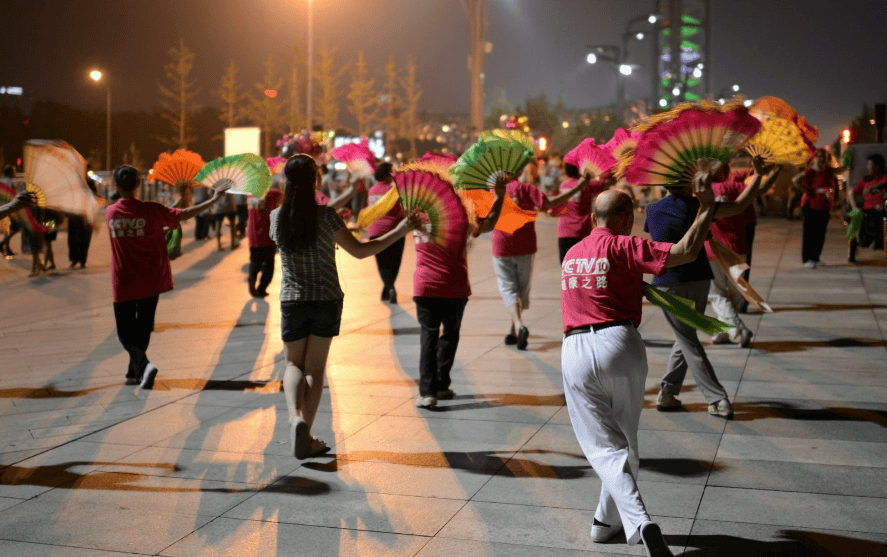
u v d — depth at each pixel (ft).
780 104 14.55
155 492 15.29
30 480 15.97
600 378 12.37
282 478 15.96
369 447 17.72
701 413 19.72
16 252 61.36
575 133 245.45
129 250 22.17
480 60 92.84
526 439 18.10
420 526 13.64
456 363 25.71
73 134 279.90
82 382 23.81
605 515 12.83
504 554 12.56
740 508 14.03
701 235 11.85
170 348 28.43
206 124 243.19
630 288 12.59
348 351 27.68
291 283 16.35
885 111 71.77
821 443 17.35
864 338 28.07
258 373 24.80
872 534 12.91
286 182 16.14
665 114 11.84
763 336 28.78
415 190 16.97
